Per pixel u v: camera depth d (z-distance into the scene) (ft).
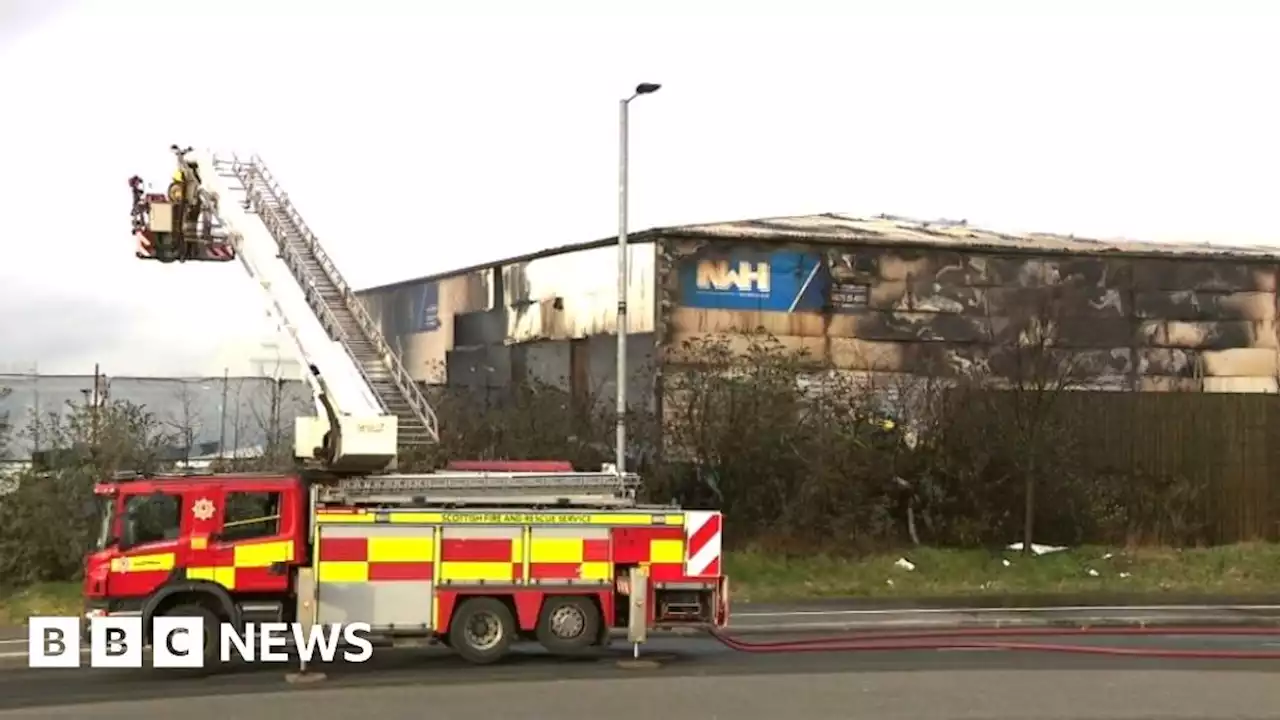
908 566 83.97
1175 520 96.84
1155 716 39.45
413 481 51.39
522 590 50.55
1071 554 89.20
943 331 120.06
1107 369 124.88
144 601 48.42
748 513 88.63
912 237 124.16
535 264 130.62
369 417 51.83
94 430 76.95
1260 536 98.89
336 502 50.06
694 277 113.09
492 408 89.66
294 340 57.21
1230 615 67.82
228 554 48.98
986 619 66.13
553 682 45.91
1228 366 129.29
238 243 65.16
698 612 51.80
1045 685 45.29
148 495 49.06
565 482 52.95
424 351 153.17
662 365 96.63
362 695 43.19
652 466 87.61
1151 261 127.75
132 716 39.55
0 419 82.53
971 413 93.56
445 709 40.42
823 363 104.63
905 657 53.26
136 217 77.41
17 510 74.02
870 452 89.92
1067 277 124.77
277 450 79.61
